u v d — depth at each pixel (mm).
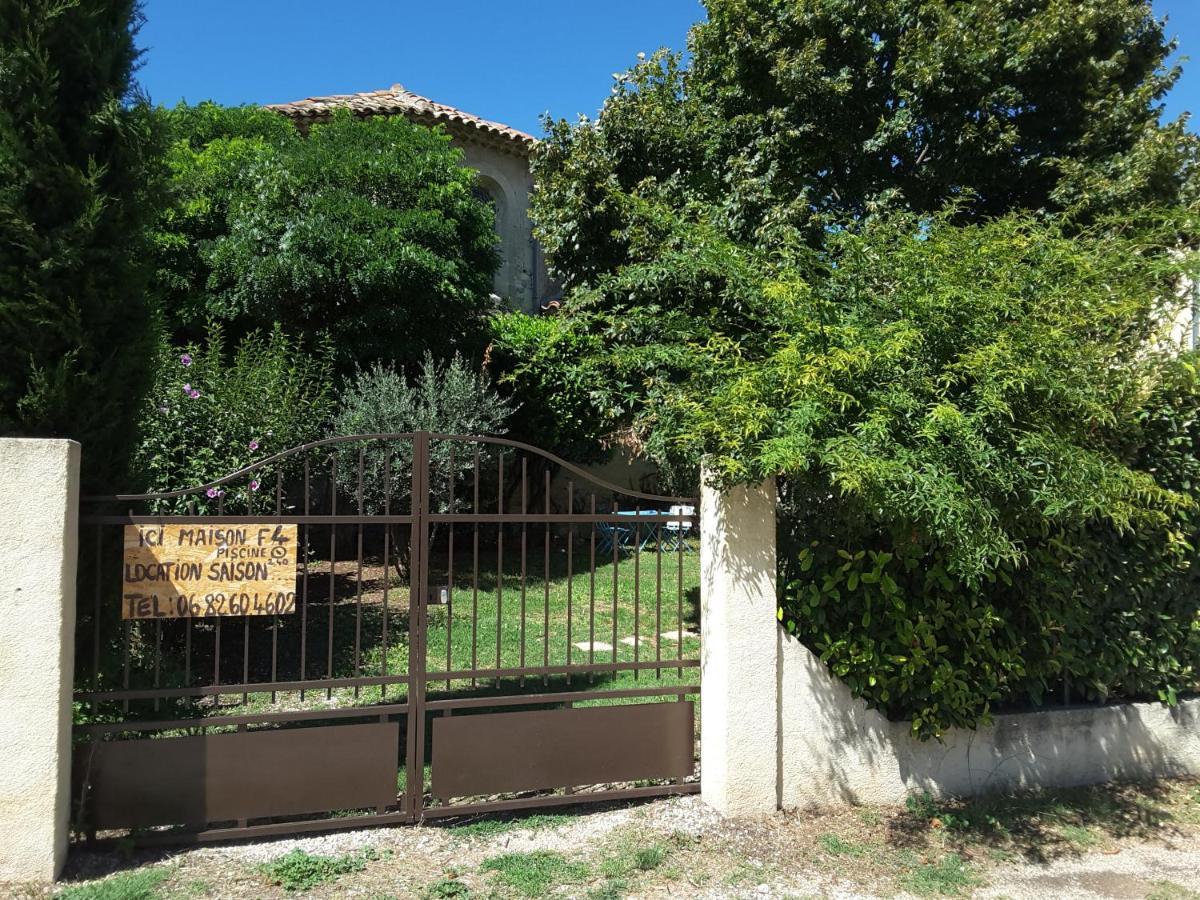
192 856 3537
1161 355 4586
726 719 4047
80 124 3645
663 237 7113
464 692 5844
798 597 4191
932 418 3557
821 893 3512
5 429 3535
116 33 3768
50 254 3475
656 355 4855
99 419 3762
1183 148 8023
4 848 3188
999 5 8203
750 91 8648
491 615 8109
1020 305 4105
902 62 8172
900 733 4395
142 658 5594
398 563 9195
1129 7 8453
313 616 7812
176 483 6113
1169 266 4512
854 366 3766
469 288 10648
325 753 3775
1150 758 4926
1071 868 3846
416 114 13781
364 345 9789
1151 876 3797
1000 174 8836
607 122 8047
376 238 9469
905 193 8625
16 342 3490
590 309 7574
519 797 4188
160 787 3557
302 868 3430
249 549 3711
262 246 9438
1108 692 4926
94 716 4137
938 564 4191
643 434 6160
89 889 3180
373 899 3260
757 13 8508
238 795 3645
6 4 3406
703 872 3609
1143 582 4762
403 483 9008
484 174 15008
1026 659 4637
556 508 13203
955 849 3947
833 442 3516
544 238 8234
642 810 4125
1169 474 4711
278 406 6844
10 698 3195
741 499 4070
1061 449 3740
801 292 4129
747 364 4086
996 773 4578
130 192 3818
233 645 6875
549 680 6105
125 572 3561
